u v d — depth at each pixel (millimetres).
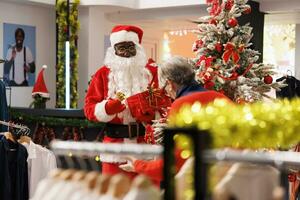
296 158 1610
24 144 5340
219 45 4957
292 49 12914
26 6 9766
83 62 10016
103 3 9641
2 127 6141
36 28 9977
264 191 1744
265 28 13094
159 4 9891
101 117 4758
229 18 5008
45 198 1868
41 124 7289
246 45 5023
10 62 9500
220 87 4844
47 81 10227
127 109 4754
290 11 9398
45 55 10172
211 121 1938
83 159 2703
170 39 13828
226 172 1789
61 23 9094
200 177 1629
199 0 9492
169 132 1678
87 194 1826
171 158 1687
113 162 4195
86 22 10000
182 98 3041
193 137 1641
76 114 7086
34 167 5328
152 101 4734
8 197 5086
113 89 4996
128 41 5051
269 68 5047
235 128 1933
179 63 3531
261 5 9414
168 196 1690
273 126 1963
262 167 1753
